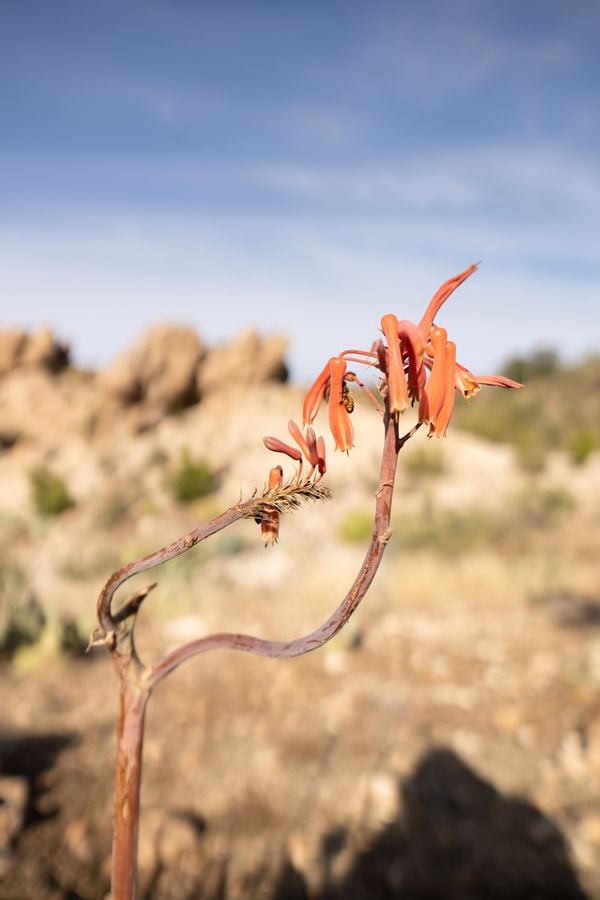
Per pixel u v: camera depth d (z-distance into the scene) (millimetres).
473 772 4586
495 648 6801
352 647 6812
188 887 3604
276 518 1065
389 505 1020
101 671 6438
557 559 10055
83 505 16484
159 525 14992
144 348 20750
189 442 19250
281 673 6184
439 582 9094
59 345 23375
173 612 8477
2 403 20922
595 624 7457
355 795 4344
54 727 5301
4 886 3443
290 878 3688
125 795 1171
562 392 33375
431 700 5629
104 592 1104
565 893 3555
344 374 1052
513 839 3951
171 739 5043
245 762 4707
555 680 5961
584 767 4559
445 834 4008
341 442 1027
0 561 11500
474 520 12305
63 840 3857
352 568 10180
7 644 6672
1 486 17922
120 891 1173
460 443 19906
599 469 18750
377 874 3713
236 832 4035
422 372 1001
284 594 9234
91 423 20422
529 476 17969
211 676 6184
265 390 21609
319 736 5035
